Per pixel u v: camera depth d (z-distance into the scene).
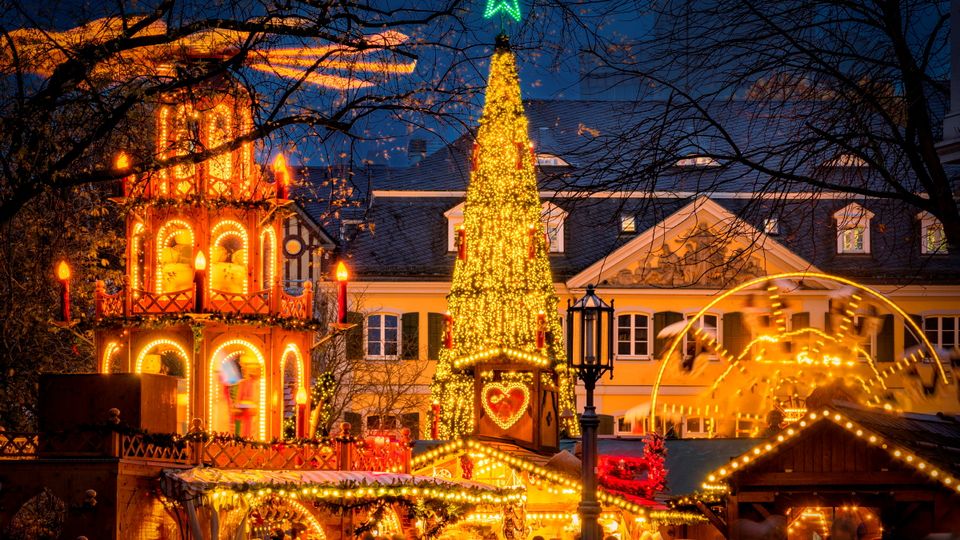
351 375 59.62
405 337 63.75
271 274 31.52
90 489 25.67
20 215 22.38
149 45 18.38
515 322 45.16
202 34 18.91
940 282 62.81
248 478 27.00
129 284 30.66
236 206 31.06
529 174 45.78
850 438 25.27
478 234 45.69
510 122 45.50
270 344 31.12
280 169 31.34
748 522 24.08
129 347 30.64
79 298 30.97
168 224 30.98
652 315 63.44
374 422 58.19
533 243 45.50
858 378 31.56
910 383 41.09
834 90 16.28
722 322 62.81
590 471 19.70
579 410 63.69
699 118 16.28
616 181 16.38
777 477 25.33
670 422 62.34
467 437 37.53
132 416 26.42
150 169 18.58
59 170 17.80
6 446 26.31
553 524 34.09
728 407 37.31
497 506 32.56
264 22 18.03
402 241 65.06
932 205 15.24
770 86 16.56
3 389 27.28
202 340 30.31
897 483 25.11
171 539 27.30
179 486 25.97
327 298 61.12
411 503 29.69
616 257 63.41
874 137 15.60
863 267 62.91
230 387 31.53
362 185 66.12
